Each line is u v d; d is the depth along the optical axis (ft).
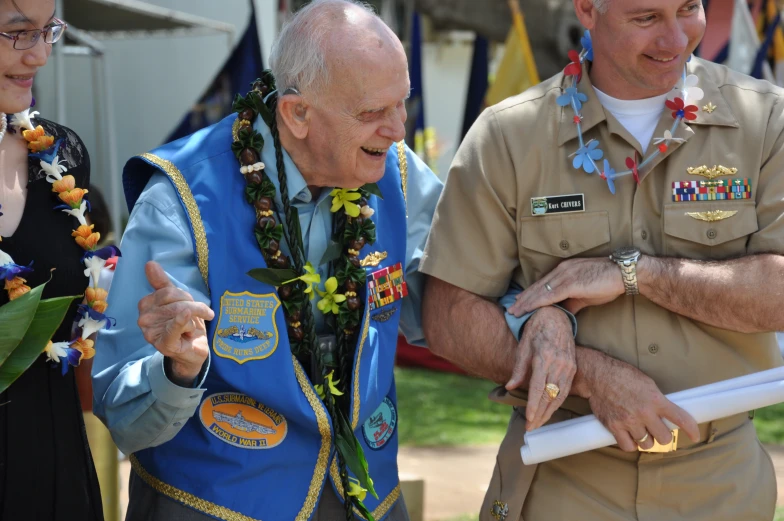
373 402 9.48
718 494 9.79
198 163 9.27
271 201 9.25
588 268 9.66
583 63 10.05
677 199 9.71
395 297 9.84
